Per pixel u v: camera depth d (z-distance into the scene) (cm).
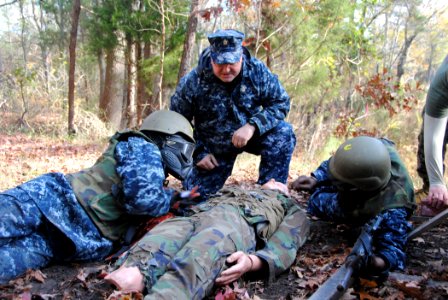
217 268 256
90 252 299
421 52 2650
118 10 1188
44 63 2012
